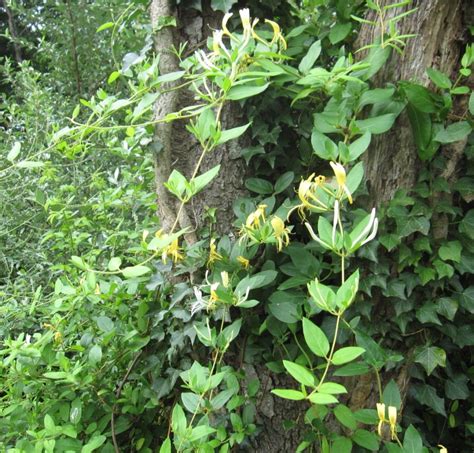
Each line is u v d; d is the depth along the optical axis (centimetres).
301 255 143
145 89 142
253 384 154
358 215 142
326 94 147
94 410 172
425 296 147
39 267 292
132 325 174
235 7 157
